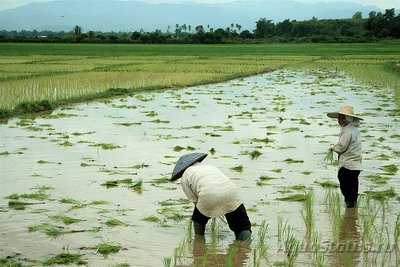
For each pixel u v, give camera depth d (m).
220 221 7.75
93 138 14.36
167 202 8.33
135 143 13.63
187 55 65.69
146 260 6.09
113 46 94.25
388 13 147.88
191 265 5.98
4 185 9.41
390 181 9.91
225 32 136.75
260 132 15.46
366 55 65.94
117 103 22.69
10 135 14.84
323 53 72.38
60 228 7.11
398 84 31.00
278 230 6.94
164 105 21.97
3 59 53.38
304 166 11.09
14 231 6.97
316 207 8.23
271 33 160.00
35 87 25.61
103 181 9.73
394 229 7.14
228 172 10.49
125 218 7.61
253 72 41.00
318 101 23.52
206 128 16.11
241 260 6.14
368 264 5.95
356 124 8.27
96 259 6.08
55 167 10.87
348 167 8.13
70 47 87.19
